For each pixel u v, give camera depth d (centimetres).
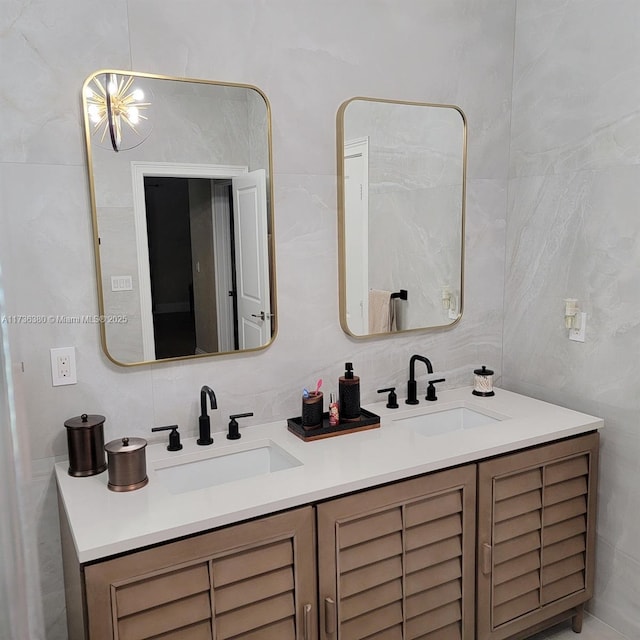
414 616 181
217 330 195
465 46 233
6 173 162
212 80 185
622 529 219
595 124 215
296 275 208
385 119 218
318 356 217
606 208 213
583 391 229
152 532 135
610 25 206
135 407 186
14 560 143
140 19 174
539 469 201
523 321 252
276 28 194
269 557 152
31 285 168
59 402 175
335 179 212
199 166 186
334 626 165
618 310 213
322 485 158
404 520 173
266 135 196
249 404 205
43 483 175
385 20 214
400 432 199
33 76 162
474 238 248
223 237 192
